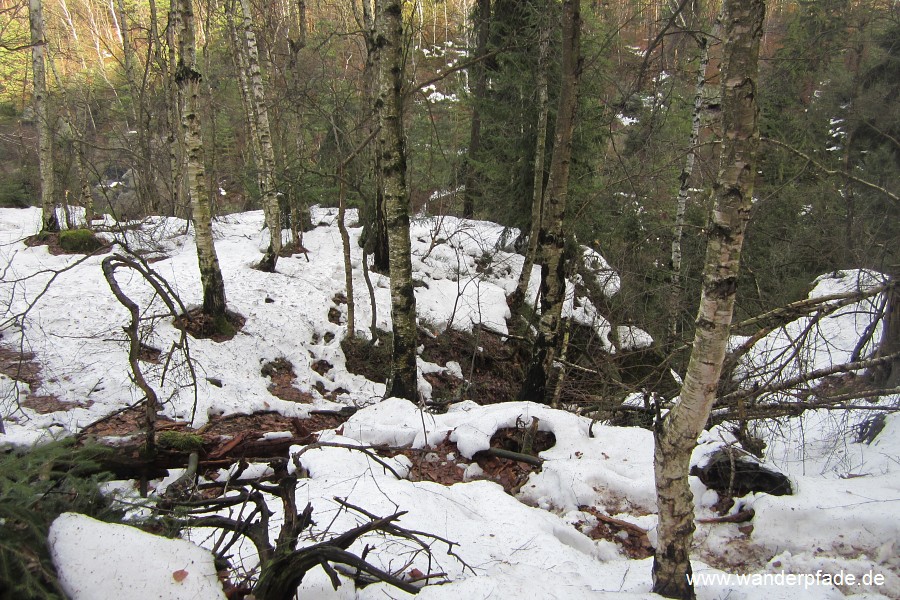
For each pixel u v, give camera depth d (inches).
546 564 155.3
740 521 177.9
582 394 359.3
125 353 315.0
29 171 743.7
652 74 292.2
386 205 279.3
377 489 184.1
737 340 325.7
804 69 449.7
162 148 724.0
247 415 302.8
